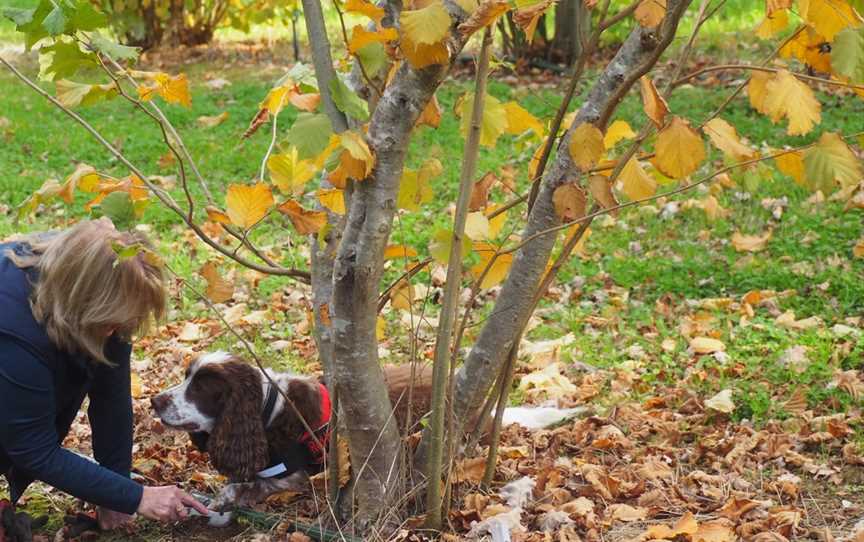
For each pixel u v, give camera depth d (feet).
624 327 16.14
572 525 11.68
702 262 17.85
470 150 10.37
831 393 13.92
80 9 10.18
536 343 15.71
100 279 10.73
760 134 23.50
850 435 13.14
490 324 11.36
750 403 13.79
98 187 10.87
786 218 19.06
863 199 19.07
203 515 12.21
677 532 11.41
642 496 12.23
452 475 11.66
